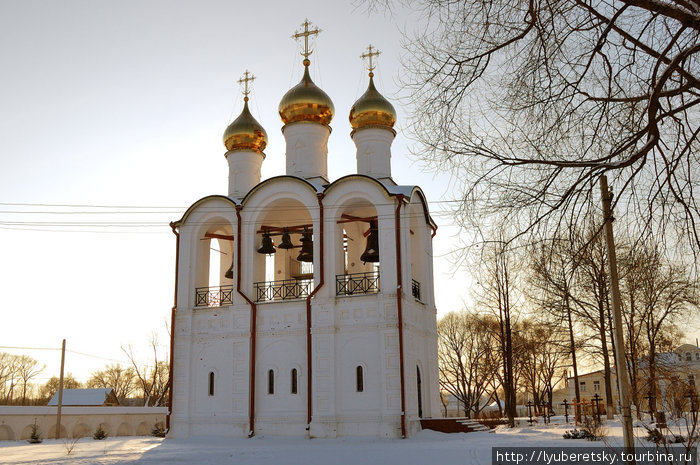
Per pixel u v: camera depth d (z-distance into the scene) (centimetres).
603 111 1102
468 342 5969
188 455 2262
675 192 1066
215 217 3334
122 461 2109
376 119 3484
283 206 3306
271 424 2973
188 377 3153
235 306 3148
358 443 2633
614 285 1504
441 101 1106
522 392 8162
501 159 1081
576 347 3953
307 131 3497
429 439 2745
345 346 2944
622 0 938
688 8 925
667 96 989
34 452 2662
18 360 10731
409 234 3147
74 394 6938
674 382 1753
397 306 2894
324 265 3038
